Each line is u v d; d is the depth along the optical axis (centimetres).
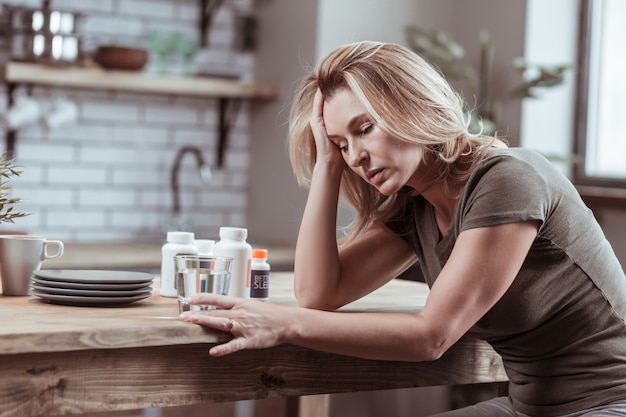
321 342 204
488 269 210
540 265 223
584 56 521
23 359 185
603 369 225
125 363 198
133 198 543
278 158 548
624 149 505
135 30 534
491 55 535
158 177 551
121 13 530
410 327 207
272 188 554
